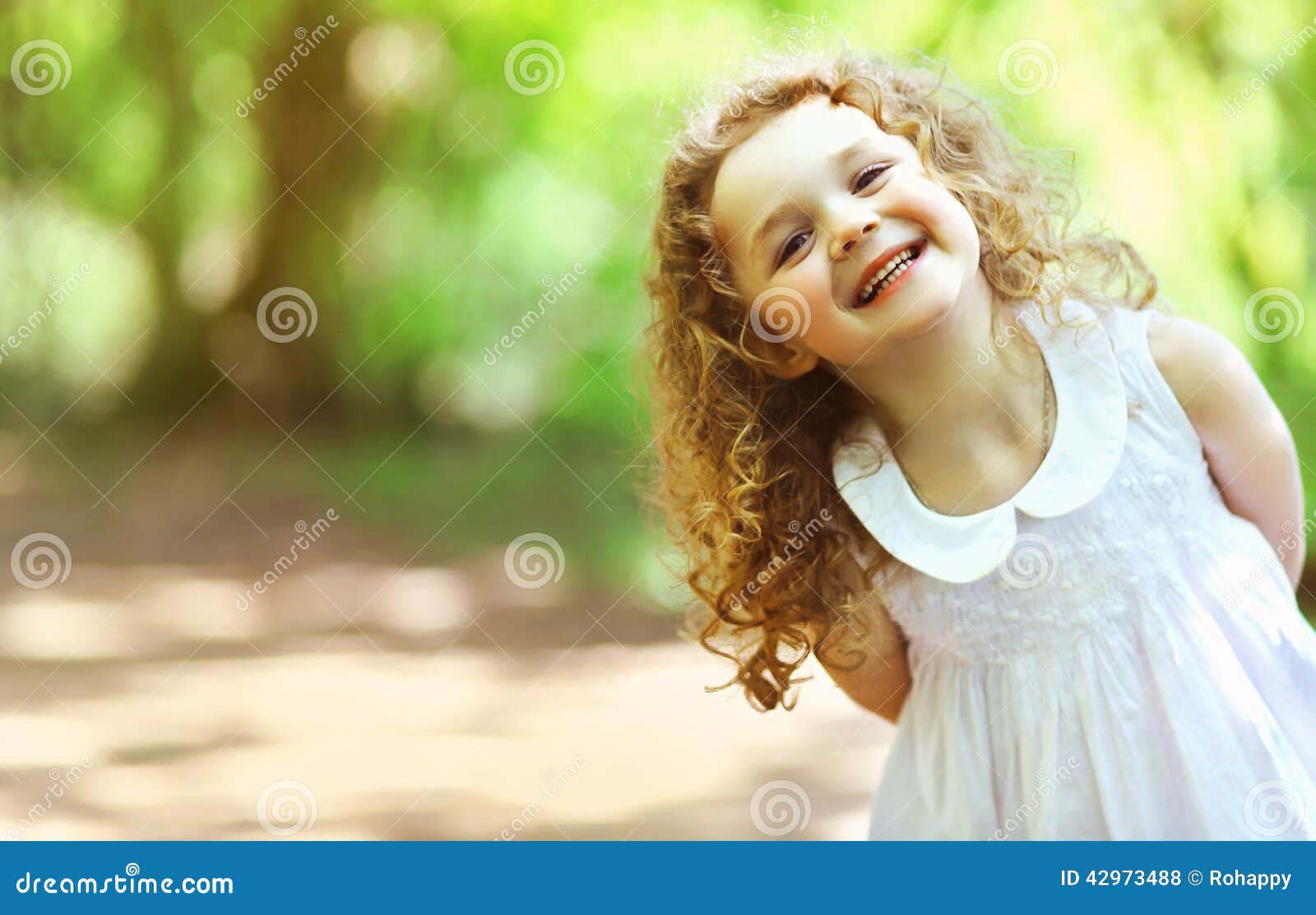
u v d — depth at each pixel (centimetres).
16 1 1845
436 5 1905
